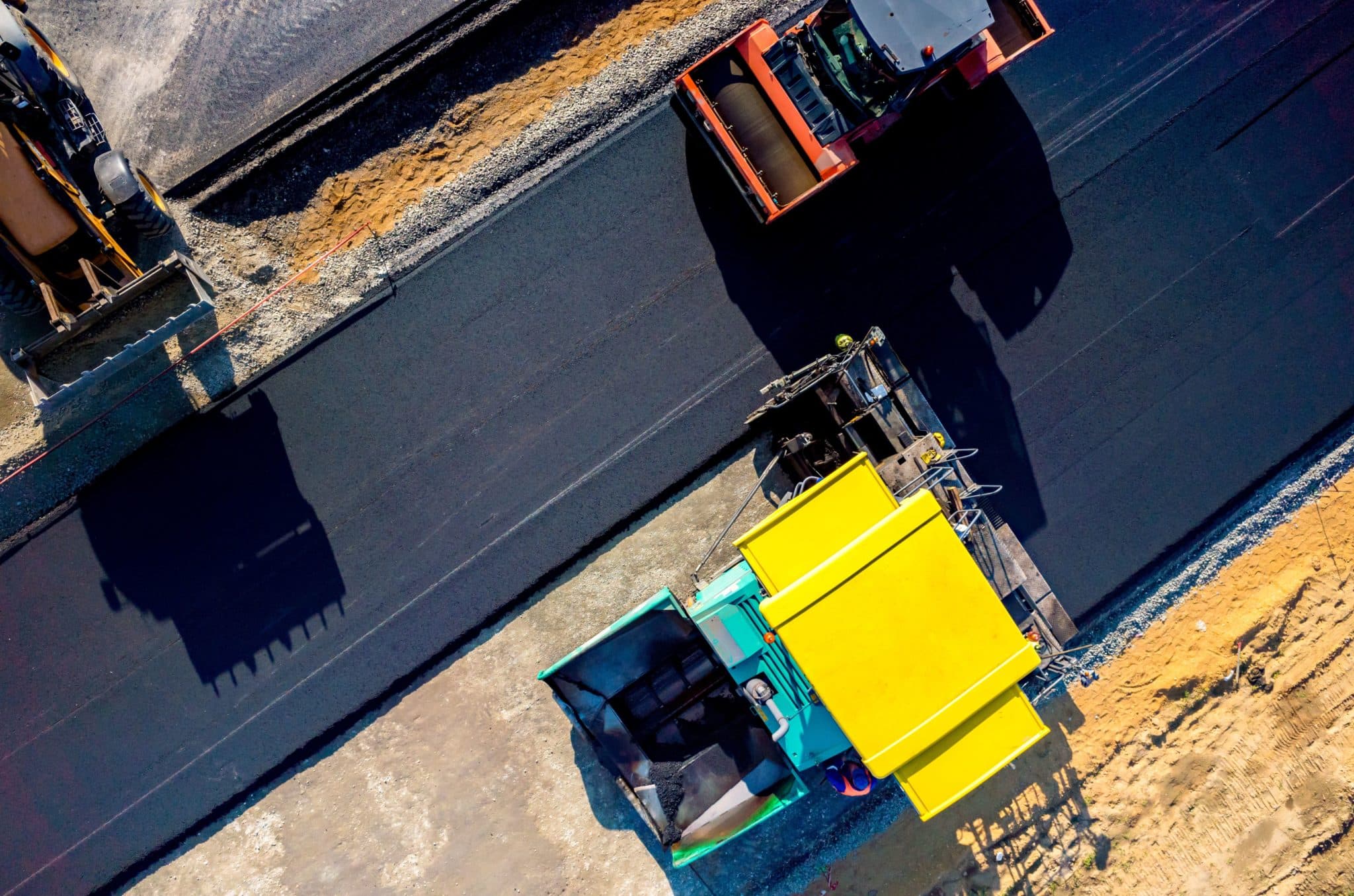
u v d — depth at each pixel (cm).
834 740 998
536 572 1134
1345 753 1169
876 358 1043
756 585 980
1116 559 1159
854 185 1143
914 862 1148
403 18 1114
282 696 1130
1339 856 1164
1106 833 1157
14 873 1118
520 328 1130
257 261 1118
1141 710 1163
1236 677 1167
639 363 1134
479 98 1125
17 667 1120
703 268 1135
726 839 1049
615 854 1149
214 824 1132
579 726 1060
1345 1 1167
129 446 1119
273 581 1127
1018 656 888
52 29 1106
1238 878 1159
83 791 1124
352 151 1123
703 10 1135
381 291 1126
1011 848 1154
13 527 1118
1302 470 1167
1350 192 1173
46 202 970
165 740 1128
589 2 1126
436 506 1130
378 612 1130
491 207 1128
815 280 1140
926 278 1147
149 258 1098
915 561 882
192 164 1113
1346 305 1173
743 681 1000
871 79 980
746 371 1137
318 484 1126
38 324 1095
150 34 1111
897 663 884
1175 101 1164
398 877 1138
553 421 1134
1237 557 1166
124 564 1123
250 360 1120
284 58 1113
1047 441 1157
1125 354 1162
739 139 1027
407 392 1127
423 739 1140
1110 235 1159
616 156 1129
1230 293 1169
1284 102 1170
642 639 1041
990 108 1148
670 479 1138
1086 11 1159
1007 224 1152
